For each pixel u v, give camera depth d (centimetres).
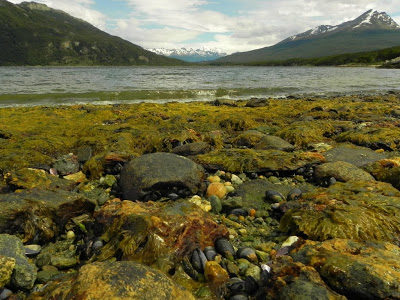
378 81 5019
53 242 534
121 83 4359
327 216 499
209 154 908
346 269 343
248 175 824
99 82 4541
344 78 5828
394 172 716
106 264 332
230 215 607
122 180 719
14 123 1391
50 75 6994
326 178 754
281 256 405
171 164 730
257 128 1377
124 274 314
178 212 496
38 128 1264
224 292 375
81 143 1039
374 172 757
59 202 569
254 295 371
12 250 429
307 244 427
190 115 1692
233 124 1435
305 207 545
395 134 1105
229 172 838
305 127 1234
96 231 533
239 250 462
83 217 589
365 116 1581
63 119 1512
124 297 290
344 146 1036
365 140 1077
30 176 708
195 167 752
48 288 357
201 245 461
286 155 876
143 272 323
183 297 311
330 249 404
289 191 711
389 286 314
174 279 396
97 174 828
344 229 465
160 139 1076
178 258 430
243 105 2227
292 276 355
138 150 1049
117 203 566
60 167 861
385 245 422
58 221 557
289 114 1753
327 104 2055
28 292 396
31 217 531
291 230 518
